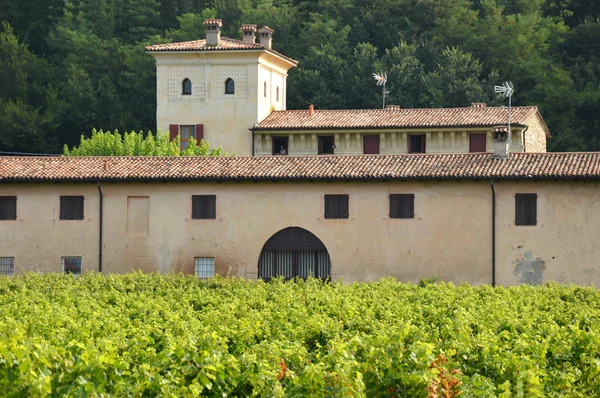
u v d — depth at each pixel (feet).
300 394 171.42
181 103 619.26
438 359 188.24
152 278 391.04
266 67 626.23
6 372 163.02
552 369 207.10
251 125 610.65
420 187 429.38
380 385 178.09
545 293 348.59
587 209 415.64
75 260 446.19
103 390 167.02
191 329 238.68
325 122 595.47
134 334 241.76
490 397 175.42
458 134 576.20
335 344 203.62
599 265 413.59
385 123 583.58
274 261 440.04
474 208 424.87
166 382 171.94
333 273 433.89
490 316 265.54
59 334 228.63
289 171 437.58
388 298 328.29
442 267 426.10
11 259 447.01
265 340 223.51
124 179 440.45
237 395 185.98
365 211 433.89
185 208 443.73
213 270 442.09
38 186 447.42
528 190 420.77
